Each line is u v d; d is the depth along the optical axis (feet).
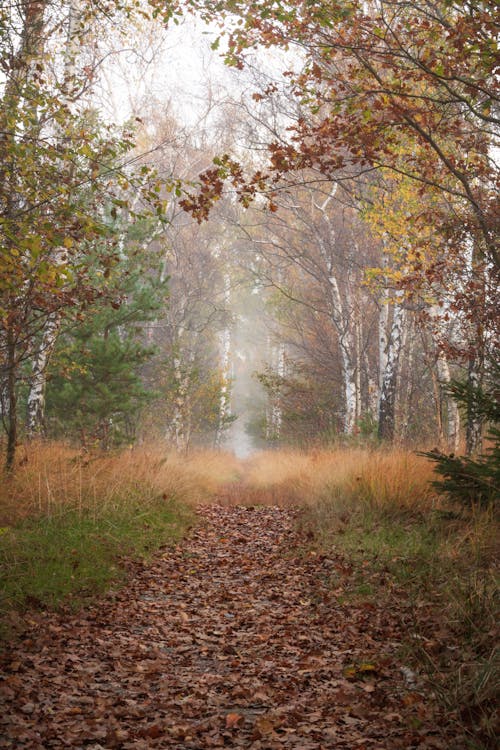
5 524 27.76
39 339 46.09
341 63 36.24
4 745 12.39
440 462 27.27
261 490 57.36
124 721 14.38
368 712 14.37
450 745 12.36
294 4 27.76
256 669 17.83
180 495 43.19
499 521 26.05
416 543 27.07
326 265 76.23
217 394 93.61
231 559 31.55
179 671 17.83
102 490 34.76
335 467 45.44
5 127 28.17
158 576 27.61
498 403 26.48
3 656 17.04
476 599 18.38
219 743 13.26
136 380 55.93
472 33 26.89
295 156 29.81
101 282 39.68
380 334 69.36
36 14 32.42
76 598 22.52
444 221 38.63
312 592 24.81
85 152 27.55
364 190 65.41
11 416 35.42
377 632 19.40
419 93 40.09
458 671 14.61
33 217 26.16
